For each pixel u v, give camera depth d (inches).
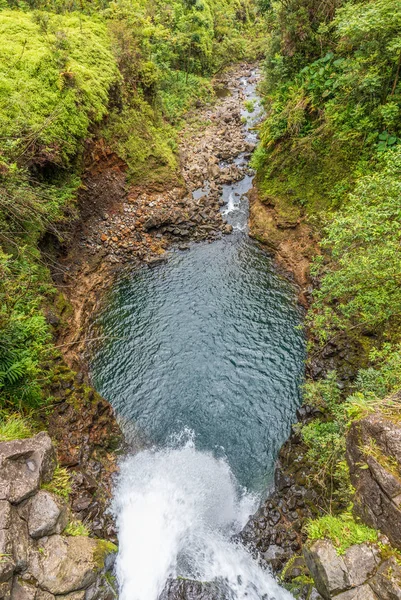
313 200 672.4
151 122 952.3
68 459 373.1
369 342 443.2
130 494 390.6
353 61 558.6
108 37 901.8
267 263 704.4
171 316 613.0
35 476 230.1
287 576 302.7
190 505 384.8
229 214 828.6
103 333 582.6
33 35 690.2
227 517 375.2
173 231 775.1
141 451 437.7
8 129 535.2
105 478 391.9
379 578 167.5
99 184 758.5
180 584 311.6
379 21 437.4
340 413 349.1
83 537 234.7
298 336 561.9
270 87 932.6
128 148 820.6
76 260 671.8
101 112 730.2
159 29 1209.4
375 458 188.4
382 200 349.1
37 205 506.9
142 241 752.3
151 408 483.5
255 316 602.2
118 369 530.0
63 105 636.7
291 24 716.7
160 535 355.6
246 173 936.3
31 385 355.9
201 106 1296.8
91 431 422.3
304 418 435.8
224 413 475.5
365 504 197.2
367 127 568.7
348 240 361.4
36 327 403.2
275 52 882.8
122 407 483.2
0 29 664.4
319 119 666.2
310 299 588.4
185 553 340.5
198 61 1467.8
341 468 271.4
